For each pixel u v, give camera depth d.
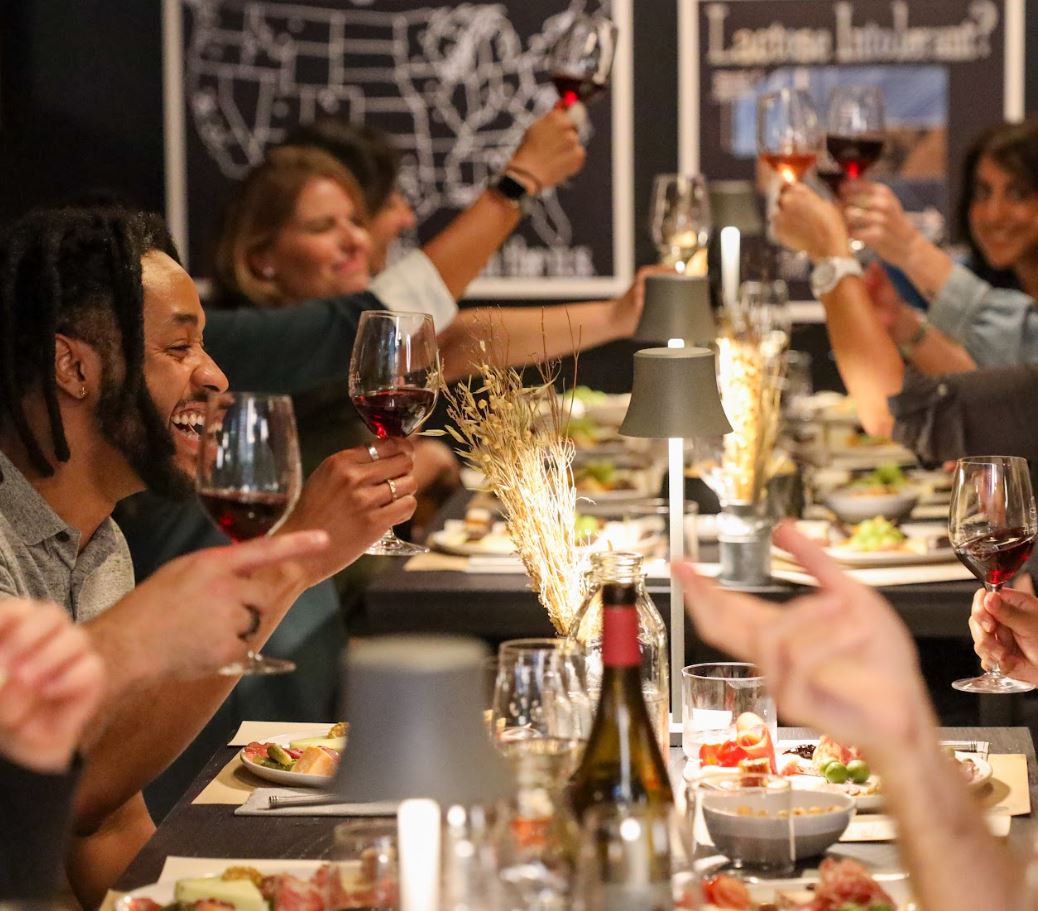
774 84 6.25
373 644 1.06
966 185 4.64
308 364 3.01
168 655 1.25
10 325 1.80
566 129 3.11
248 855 1.52
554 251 6.34
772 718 1.77
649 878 1.09
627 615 1.39
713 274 4.59
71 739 1.05
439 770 1.00
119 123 6.20
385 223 4.66
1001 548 1.94
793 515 3.33
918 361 4.05
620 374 6.21
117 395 1.85
